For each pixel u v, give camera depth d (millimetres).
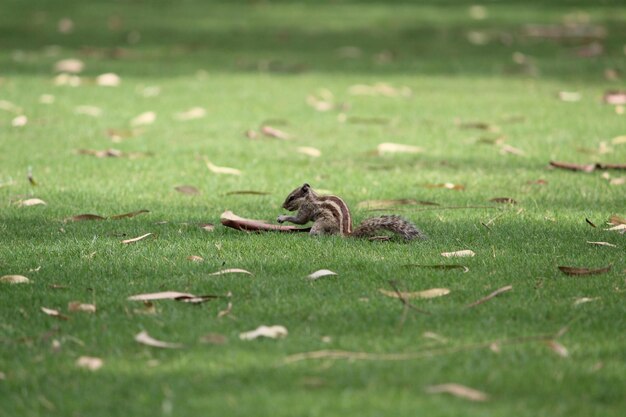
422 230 11531
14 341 8070
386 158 15883
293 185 14141
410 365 7469
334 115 19281
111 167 15203
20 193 13602
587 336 8047
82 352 7840
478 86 22172
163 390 7047
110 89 21750
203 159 15750
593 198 13164
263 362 7535
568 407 6730
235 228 11609
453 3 34188
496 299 8969
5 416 6750
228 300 9008
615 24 29500
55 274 9844
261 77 23359
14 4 35094
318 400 6836
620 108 19391
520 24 29938
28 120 18516
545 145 16562
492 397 6906
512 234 11289
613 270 9812
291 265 10047
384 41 28031
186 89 21859
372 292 9180
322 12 33094
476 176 14555
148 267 10055
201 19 32000
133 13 33250
